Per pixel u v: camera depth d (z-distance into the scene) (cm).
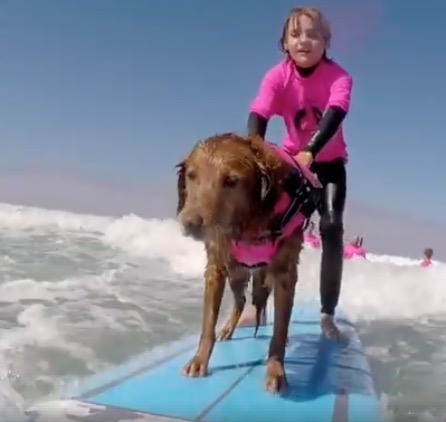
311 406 135
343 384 155
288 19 190
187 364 155
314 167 206
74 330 203
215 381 148
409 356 224
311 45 185
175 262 394
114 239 455
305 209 153
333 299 213
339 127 191
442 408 167
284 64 194
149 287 307
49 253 370
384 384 188
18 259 336
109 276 322
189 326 230
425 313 310
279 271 152
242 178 138
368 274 381
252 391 142
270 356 150
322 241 211
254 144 147
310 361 180
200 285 330
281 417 127
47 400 130
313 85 190
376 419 129
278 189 144
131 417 118
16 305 229
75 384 144
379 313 306
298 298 303
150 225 490
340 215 209
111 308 243
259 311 202
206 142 145
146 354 179
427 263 575
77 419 117
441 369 207
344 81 186
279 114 201
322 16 189
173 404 129
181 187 154
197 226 137
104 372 156
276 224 145
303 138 197
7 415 119
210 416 123
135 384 142
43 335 192
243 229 143
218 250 152
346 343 206
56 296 253
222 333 201
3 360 162
